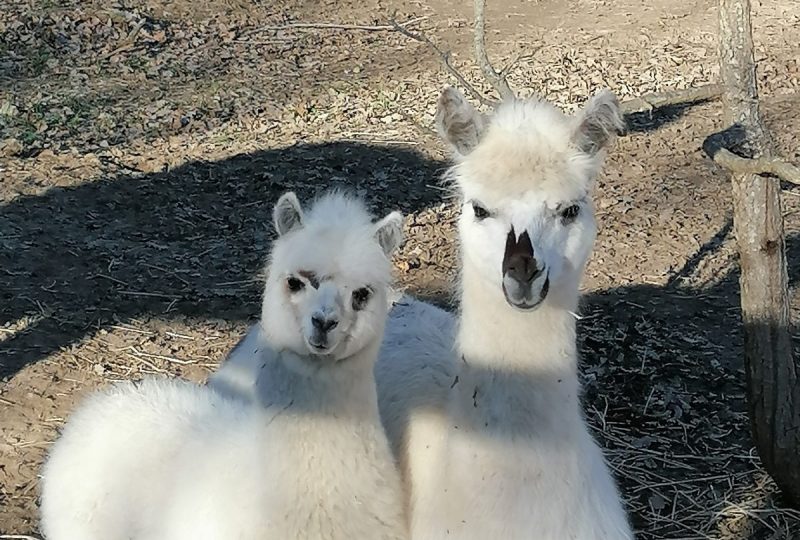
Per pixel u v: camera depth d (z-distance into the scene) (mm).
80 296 4363
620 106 2602
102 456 3098
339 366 2617
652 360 4082
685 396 3912
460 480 2600
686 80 7312
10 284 4395
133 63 7398
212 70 7461
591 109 2561
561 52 7918
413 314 3148
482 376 2572
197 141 6121
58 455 3188
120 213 5160
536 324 2539
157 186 5484
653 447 3695
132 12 8289
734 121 3121
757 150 3111
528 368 2547
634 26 8617
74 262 4621
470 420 2590
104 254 4719
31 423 3689
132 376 3926
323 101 6895
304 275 2613
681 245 4992
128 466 3041
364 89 7137
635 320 4316
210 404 3193
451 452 2631
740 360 4109
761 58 7672
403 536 2732
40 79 6992
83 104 6555
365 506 2660
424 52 7977
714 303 4469
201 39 8062
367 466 2660
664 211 5340
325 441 2627
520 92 6984
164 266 4664
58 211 5094
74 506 3068
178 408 3178
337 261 2615
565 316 2562
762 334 3320
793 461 3369
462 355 2613
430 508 2668
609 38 8305
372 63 7723
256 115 6605
